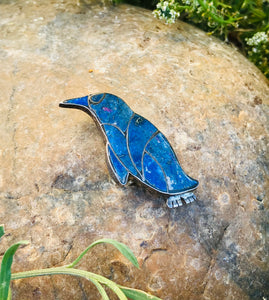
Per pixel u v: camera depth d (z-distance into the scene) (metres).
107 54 0.31
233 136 0.30
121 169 0.27
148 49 0.32
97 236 0.27
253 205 0.29
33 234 0.27
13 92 0.30
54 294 0.27
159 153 0.28
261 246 0.29
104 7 0.34
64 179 0.28
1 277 0.25
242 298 0.29
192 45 0.33
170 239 0.28
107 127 0.28
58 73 0.31
